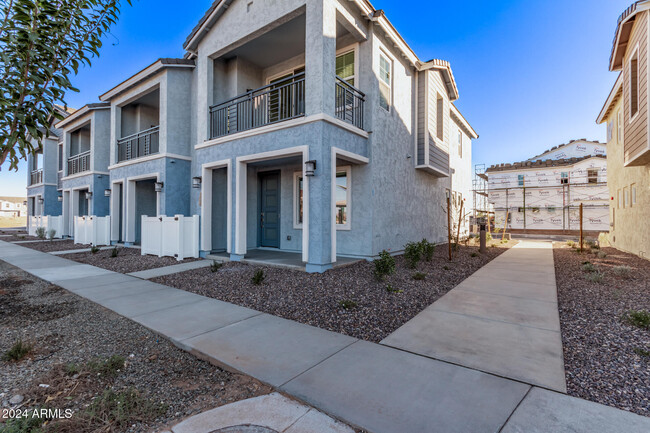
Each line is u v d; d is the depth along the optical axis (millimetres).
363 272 6516
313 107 6535
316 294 5000
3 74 2299
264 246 10180
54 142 18156
